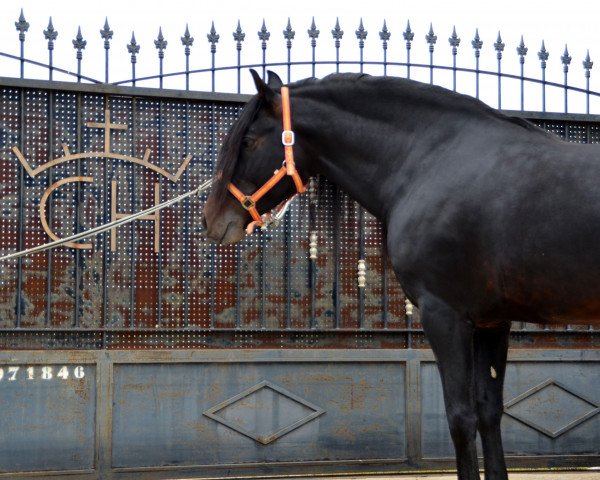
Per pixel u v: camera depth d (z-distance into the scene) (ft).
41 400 17.58
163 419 18.11
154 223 18.53
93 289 18.26
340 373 18.90
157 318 18.47
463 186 11.62
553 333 20.17
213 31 18.70
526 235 11.03
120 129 18.48
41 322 17.93
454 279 11.66
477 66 19.40
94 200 18.34
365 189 12.92
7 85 17.76
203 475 18.12
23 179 17.95
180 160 18.74
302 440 18.67
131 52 18.37
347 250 19.38
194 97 18.58
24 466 17.42
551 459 19.60
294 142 12.99
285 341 19.03
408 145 12.51
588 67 19.98
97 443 17.67
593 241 10.55
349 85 12.89
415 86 12.57
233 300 18.85
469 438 11.50
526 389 19.70
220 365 18.42
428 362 19.22
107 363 17.84
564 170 10.98
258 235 19.02
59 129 18.22
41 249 15.80
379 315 19.49
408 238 11.97
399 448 19.02
